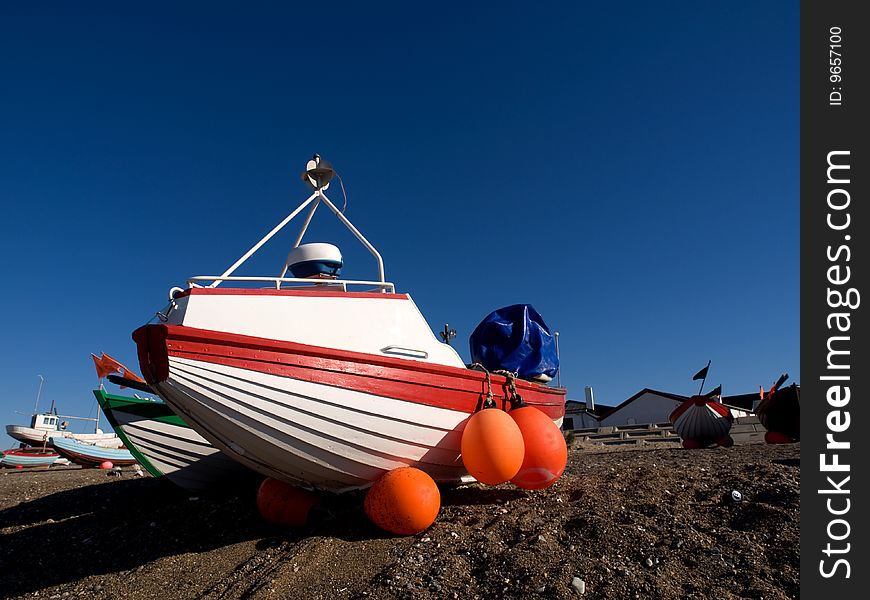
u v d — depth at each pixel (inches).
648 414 1437.0
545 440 243.4
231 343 208.8
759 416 569.6
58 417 1533.0
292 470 239.3
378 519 218.7
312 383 219.3
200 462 347.6
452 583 181.5
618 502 236.1
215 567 215.9
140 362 215.9
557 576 176.2
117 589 206.1
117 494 373.1
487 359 322.3
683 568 179.0
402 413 236.5
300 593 183.8
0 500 415.2
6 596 218.1
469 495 274.7
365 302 249.3
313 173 294.5
